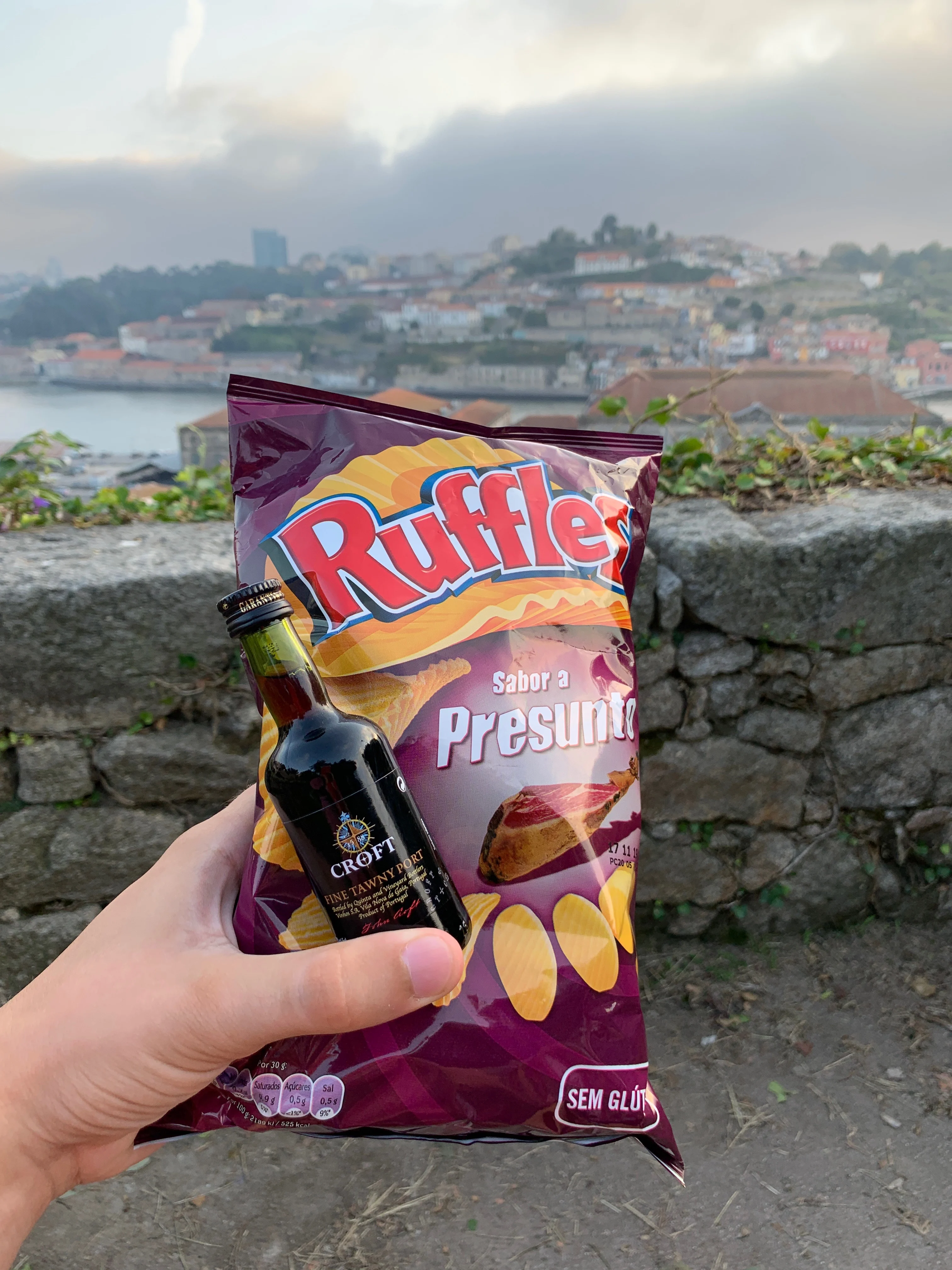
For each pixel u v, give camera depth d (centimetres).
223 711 177
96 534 200
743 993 197
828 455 233
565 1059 68
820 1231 147
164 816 183
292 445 74
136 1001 72
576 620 75
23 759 174
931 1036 185
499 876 69
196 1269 144
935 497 206
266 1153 165
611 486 83
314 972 62
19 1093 74
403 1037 67
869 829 210
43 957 183
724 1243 146
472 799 69
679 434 243
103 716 173
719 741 197
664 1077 177
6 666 166
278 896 70
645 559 183
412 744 70
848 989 198
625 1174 159
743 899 211
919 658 197
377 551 73
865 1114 168
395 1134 69
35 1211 79
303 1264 145
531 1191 157
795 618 189
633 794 75
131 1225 151
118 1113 74
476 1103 67
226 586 170
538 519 77
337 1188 158
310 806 63
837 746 202
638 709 84
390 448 76
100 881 183
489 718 71
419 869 65
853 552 185
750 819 205
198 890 83
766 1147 162
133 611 167
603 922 71
